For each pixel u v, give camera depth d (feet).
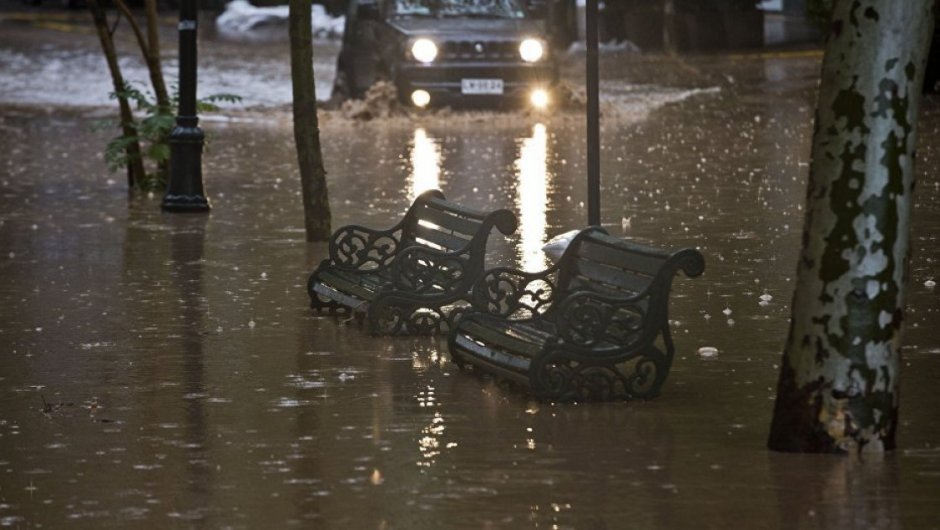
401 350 68.08
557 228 104.27
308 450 52.03
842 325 49.73
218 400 59.31
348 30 199.41
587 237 64.03
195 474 49.44
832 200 49.24
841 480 47.75
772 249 94.17
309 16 99.09
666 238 98.94
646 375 58.49
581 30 343.26
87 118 195.93
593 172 86.07
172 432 54.60
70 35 335.26
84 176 138.92
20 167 145.79
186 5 113.91
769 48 300.40
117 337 71.51
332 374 63.52
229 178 136.26
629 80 241.96
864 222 49.08
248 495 47.16
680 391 59.82
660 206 114.21
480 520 44.45
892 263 49.42
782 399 51.08
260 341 70.33
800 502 45.68
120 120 136.67
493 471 49.26
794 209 111.65
